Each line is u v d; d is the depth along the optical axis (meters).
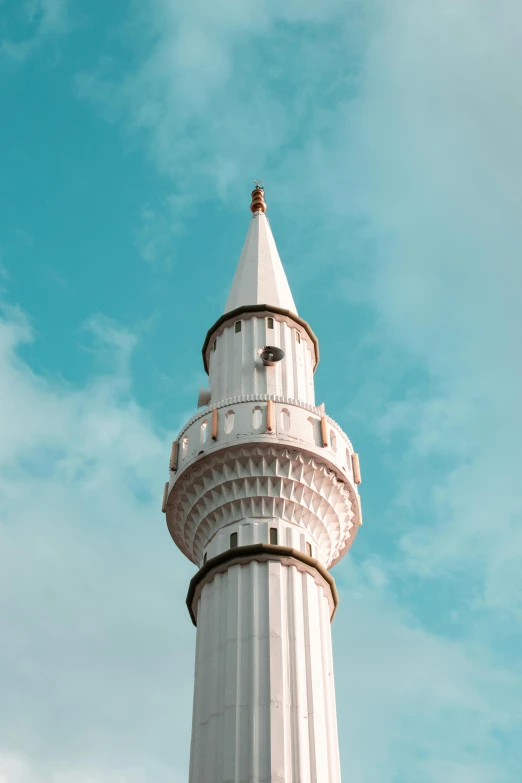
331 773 32.62
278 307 46.66
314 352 47.75
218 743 32.28
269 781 30.81
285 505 39.09
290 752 31.81
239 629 34.88
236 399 40.84
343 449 41.34
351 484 40.81
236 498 39.03
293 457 39.28
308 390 44.72
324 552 40.25
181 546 41.97
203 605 36.81
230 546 38.12
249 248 51.41
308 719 32.88
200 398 44.22
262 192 56.06
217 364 45.31
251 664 33.78
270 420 39.59
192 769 32.41
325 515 40.16
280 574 36.50
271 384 43.38
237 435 39.38
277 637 34.44
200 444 40.19
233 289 49.03
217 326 46.75
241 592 36.00
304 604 36.09
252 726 32.12
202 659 35.09
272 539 37.97
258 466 39.25
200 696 34.06
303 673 33.97
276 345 45.16
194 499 40.03
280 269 50.38
